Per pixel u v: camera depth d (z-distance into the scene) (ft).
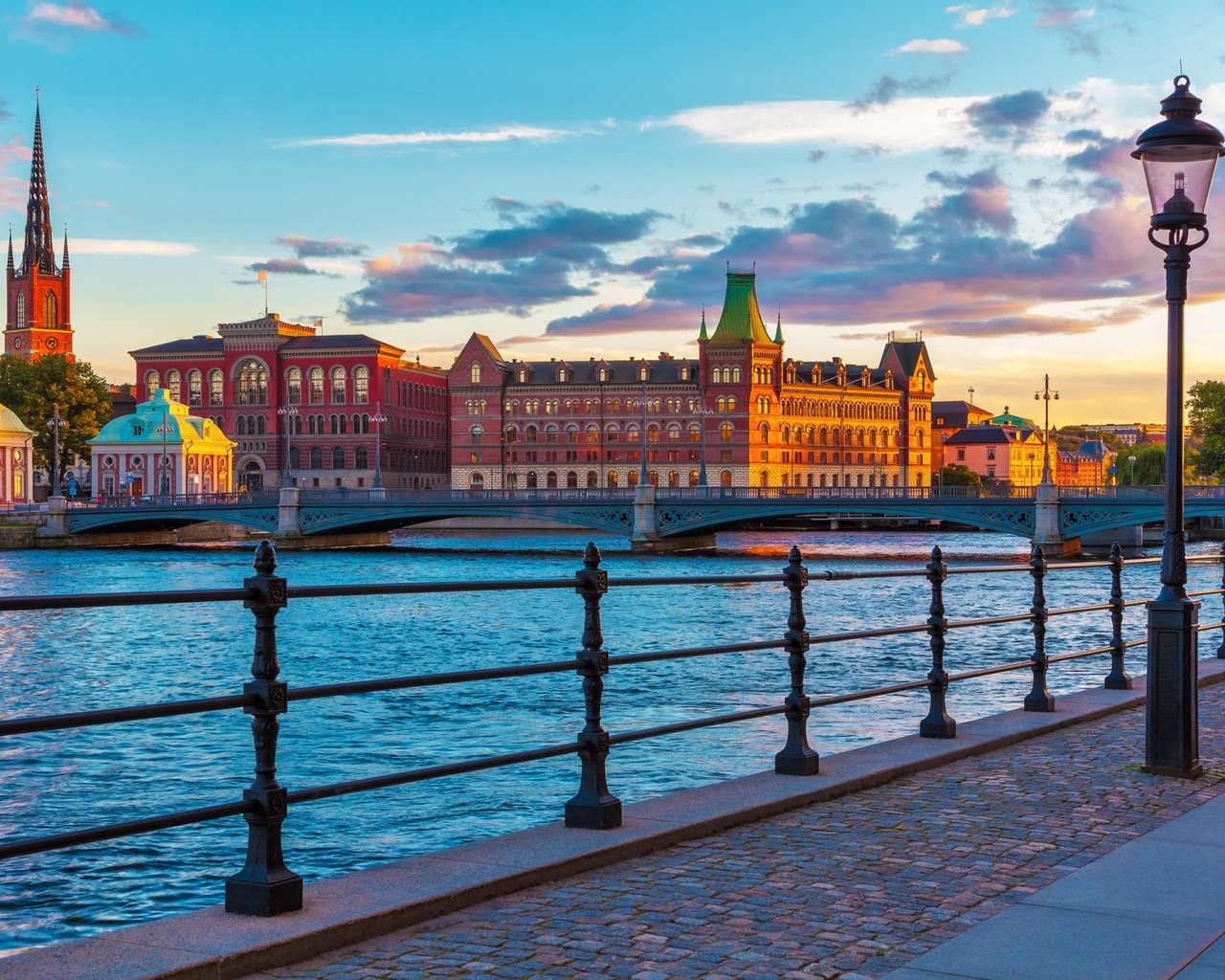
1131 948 24.91
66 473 568.00
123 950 23.68
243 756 89.61
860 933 26.08
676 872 30.60
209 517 400.47
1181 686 42.11
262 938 24.36
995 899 28.50
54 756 89.51
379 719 103.55
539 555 353.51
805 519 579.07
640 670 132.98
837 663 138.21
